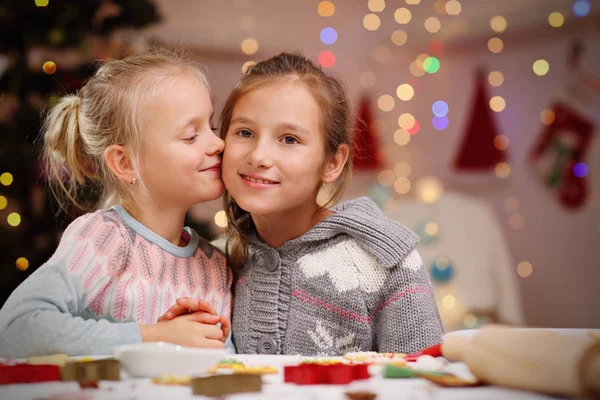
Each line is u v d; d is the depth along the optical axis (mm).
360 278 1048
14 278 2240
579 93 3613
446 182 3766
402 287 1037
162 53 1180
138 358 617
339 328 1057
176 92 1038
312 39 3781
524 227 3689
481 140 3654
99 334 857
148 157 1039
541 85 3662
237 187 1033
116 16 2305
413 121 3785
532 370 546
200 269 1092
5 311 891
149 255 1040
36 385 598
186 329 869
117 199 1137
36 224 2293
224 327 904
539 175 3670
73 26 2258
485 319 2727
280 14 3760
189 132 1038
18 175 2279
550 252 3654
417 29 3742
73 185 1332
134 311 1008
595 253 3588
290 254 1083
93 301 979
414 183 3756
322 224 1074
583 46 3596
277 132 1026
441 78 3781
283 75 1060
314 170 1058
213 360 624
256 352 1063
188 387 585
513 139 3707
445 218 2840
